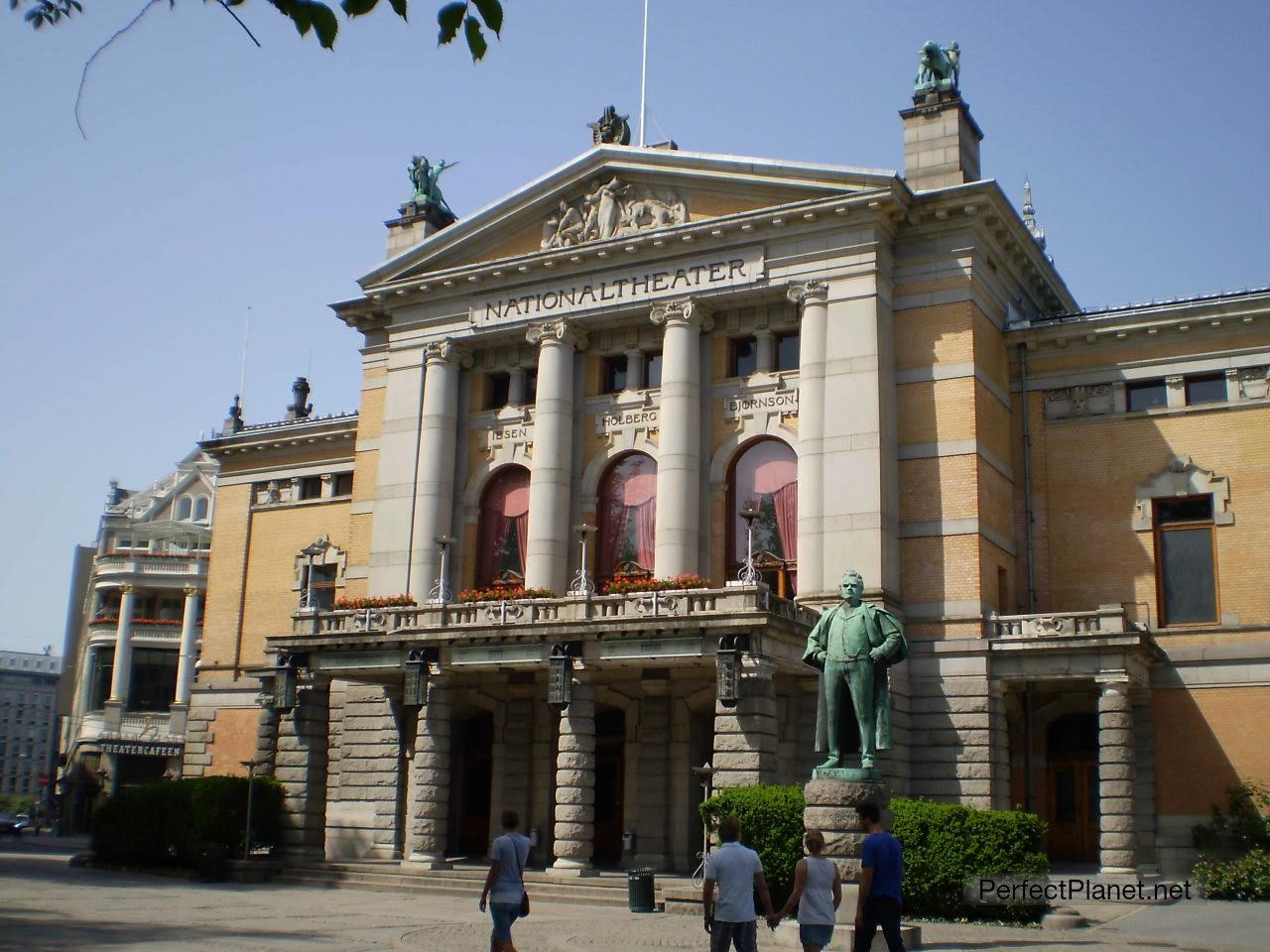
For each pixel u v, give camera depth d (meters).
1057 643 33.09
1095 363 38.19
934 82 39.00
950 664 34.25
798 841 26.66
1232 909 27.05
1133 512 36.88
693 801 35.34
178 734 75.81
